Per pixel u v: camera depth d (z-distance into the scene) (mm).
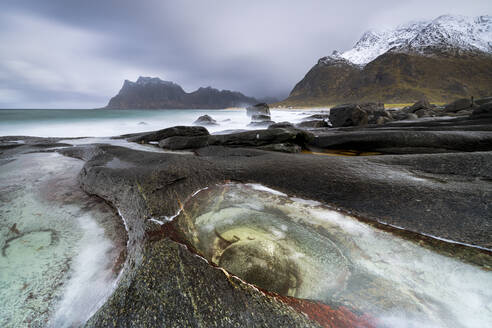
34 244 1975
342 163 3051
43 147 5785
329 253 1669
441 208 1884
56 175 3656
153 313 1153
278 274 1539
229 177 2775
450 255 1472
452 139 5238
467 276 1323
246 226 2104
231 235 1983
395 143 5785
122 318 1146
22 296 1471
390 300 1245
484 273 1330
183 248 1564
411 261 1479
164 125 18375
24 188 3094
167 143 6055
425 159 2951
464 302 1184
